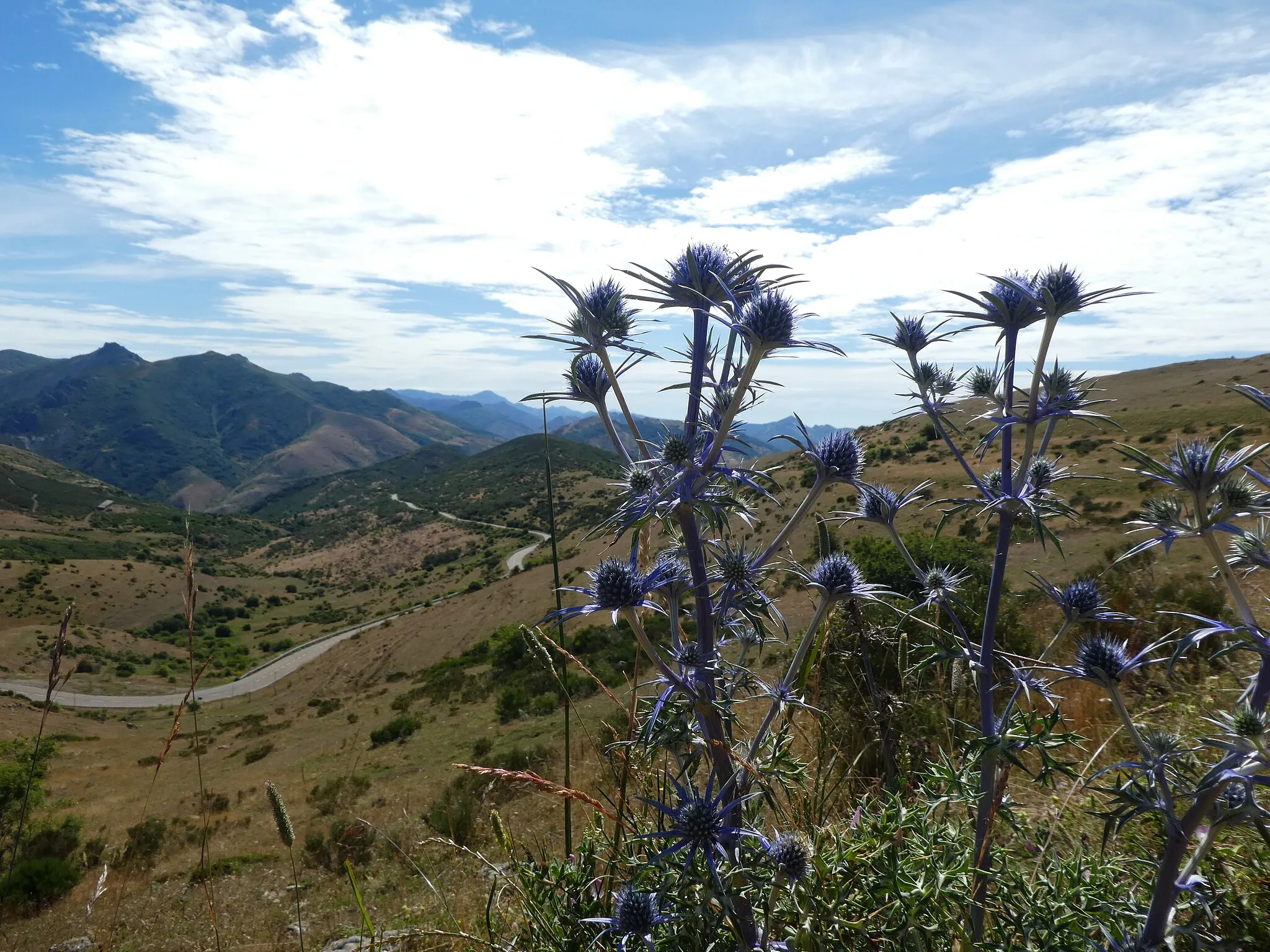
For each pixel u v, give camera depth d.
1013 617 5.24
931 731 3.90
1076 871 2.36
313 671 87.06
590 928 2.47
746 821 2.33
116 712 73.19
